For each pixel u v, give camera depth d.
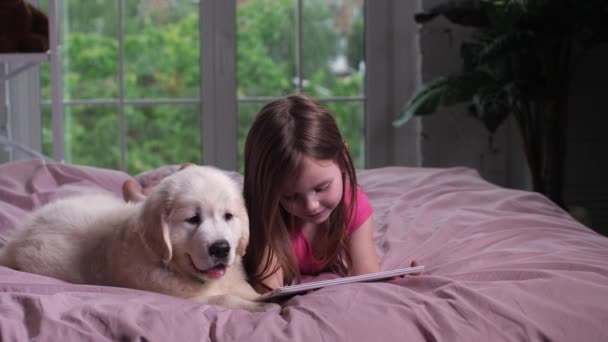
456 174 2.74
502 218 2.02
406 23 3.88
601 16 3.04
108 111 3.76
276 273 1.69
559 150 3.30
